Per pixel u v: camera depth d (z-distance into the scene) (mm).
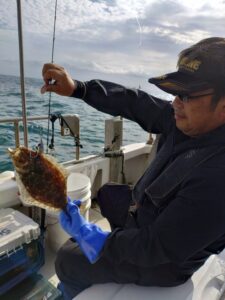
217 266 1389
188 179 935
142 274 1176
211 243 985
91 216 2594
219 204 841
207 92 891
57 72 1413
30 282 1721
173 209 917
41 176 1146
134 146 3211
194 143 1027
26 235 1638
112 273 1204
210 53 888
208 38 969
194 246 885
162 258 935
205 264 1396
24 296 1606
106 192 1584
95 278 1247
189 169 965
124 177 2916
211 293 1216
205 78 877
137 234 976
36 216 2004
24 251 1696
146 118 1490
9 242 1552
